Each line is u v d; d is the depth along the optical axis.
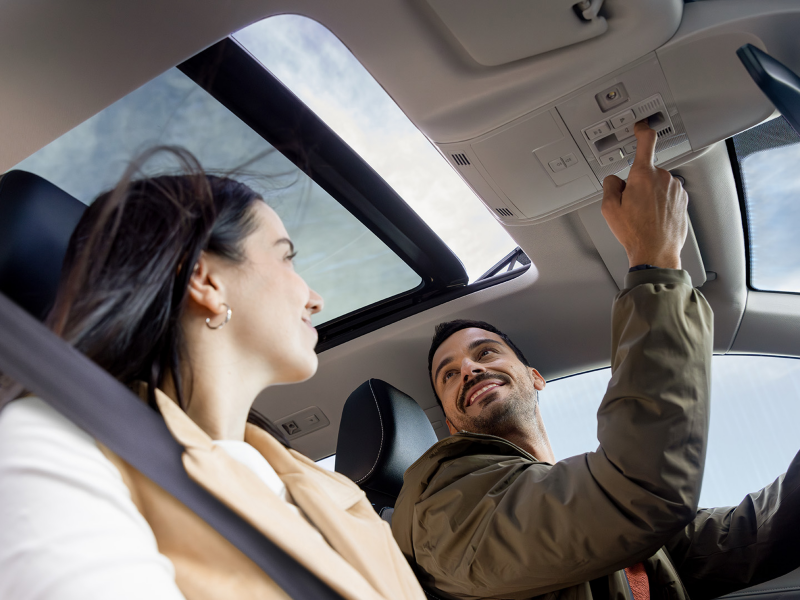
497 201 1.47
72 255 0.46
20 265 0.90
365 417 1.73
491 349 1.90
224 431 0.50
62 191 1.07
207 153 1.37
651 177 1.27
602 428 1.19
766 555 1.43
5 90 1.11
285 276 0.58
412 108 1.25
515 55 1.14
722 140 1.37
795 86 0.83
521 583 1.27
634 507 1.12
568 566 1.21
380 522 0.60
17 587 0.29
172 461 0.36
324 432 2.09
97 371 0.34
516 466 1.46
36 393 0.31
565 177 1.39
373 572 0.49
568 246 1.72
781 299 1.81
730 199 1.57
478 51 1.13
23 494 0.32
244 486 0.40
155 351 0.46
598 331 1.93
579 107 1.23
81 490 0.33
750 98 1.22
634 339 1.21
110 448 0.33
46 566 0.29
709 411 1.19
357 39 1.12
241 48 1.26
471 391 1.85
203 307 0.52
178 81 1.28
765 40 1.12
